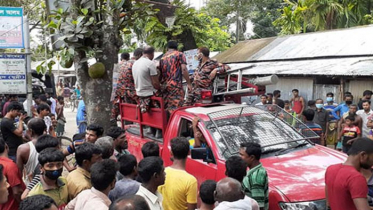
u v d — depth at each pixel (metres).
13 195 4.10
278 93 10.30
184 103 6.47
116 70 6.98
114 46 7.01
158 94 6.31
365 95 8.98
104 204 3.07
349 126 7.83
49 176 3.46
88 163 3.78
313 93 12.21
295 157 4.88
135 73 6.14
